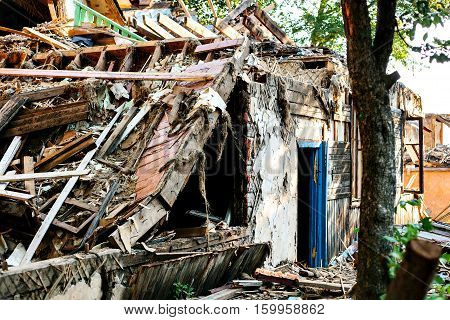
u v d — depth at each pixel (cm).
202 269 627
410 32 478
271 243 796
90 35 1033
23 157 643
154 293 572
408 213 1473
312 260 923
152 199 578
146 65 859
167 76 713
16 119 677
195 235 647
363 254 412
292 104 847
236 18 1304
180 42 863
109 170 647
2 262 462
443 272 744
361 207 421
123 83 791
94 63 917
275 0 2159
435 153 1980
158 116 691
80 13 1048
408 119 1481
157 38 1125
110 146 677
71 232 561
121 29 1109
